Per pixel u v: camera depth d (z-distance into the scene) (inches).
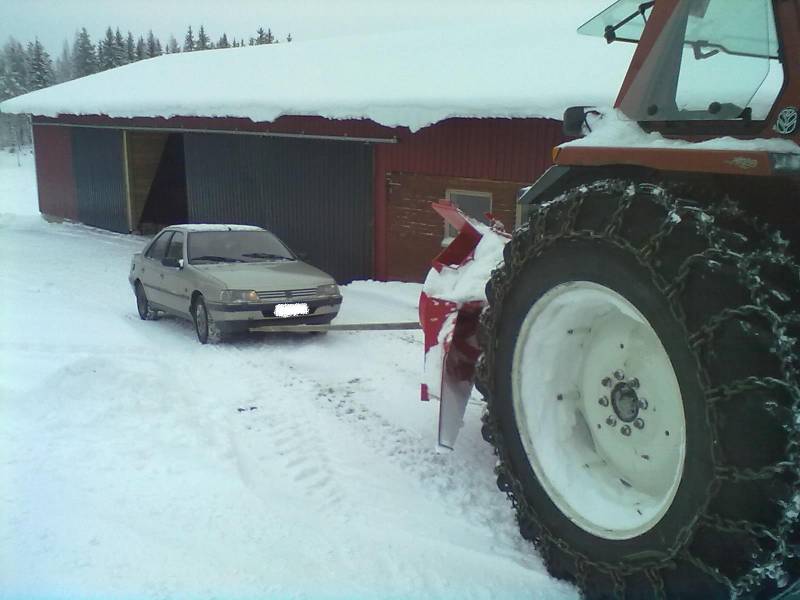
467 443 193.8
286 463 182.1
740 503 83.4
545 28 600.4
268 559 130.5
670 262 92.9
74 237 793.6
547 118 376.5
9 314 382.6
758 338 82.9
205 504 154.0
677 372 91.7
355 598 117.3
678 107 111.4
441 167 450.0
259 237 398.9
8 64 2797.7
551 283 112.7
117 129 791.7
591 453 118.3
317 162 534.3
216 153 625.9
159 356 295.4
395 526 145.6
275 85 598.5
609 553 104.0
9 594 116.4
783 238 102.8
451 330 158.1
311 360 297.4
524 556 130.8
